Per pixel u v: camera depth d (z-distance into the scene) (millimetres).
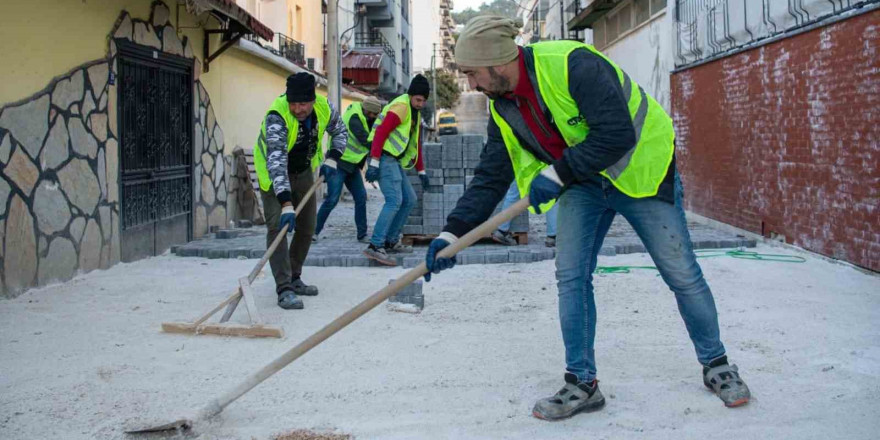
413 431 3504
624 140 3193
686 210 12852
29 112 6641
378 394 4008
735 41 10375
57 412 3777
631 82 3488
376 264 8227
